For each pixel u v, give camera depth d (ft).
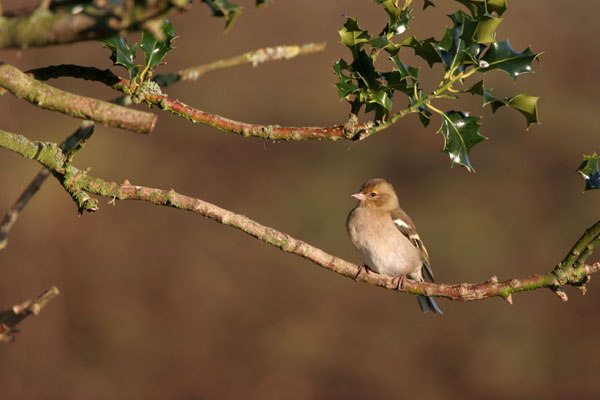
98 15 6.28
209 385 42.63
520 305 50.31
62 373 42.37
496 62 12.59
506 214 56.65
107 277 51.03
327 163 63.72
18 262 46.98
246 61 17.74
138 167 60.80
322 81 75.05
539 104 68.80
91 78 12.28
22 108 53.72
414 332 48.93
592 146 63.31
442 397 42.57
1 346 41.83
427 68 73.00
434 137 67.00
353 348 47.11
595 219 55.98
